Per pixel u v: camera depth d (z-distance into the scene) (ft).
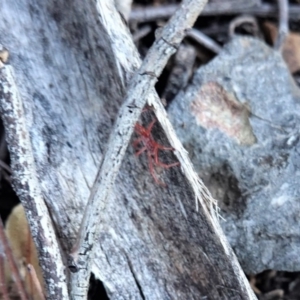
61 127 0.93
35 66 0.93
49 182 0.92
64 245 0.92
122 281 0.93
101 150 0.92
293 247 0.99
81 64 0.91
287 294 1.08
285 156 1.00
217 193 1.01
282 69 1.07
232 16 1.18
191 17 0.81
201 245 0.91
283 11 1.18
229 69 1.06
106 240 0.93
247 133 1.02
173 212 0.91
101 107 0.92
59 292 0.84
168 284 0.93
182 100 1.05
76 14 0.90
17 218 0.97
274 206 0.99
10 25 0.93
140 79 0.82
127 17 1.05
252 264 1.00
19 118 0.84
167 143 0.89
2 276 0.90
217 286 0.92
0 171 1.03
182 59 1.11
